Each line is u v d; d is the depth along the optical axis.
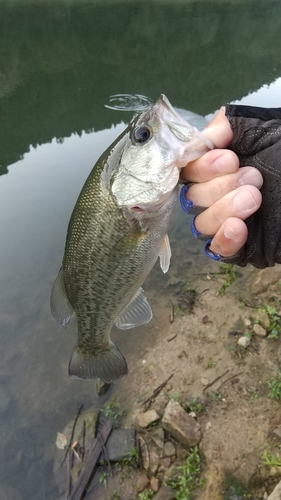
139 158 0.27
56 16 3.93
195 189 0.25
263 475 0.43
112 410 0.56
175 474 0.47
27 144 1.54
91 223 0.30
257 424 0.49
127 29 3.65
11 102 2.09
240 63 2.92
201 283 0.73
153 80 2.43
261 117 0.24
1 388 0.61
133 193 0.28
